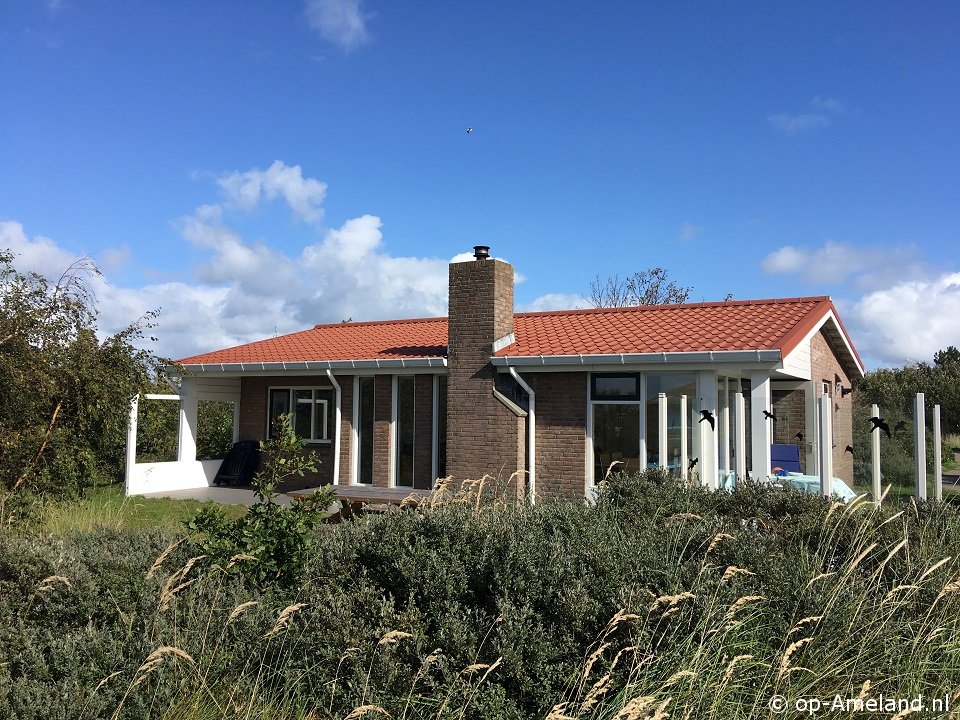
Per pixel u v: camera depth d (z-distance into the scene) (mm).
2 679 4148
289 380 19141
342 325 23156
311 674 4652
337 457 17547
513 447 14992
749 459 17016
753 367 13195
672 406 14086
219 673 4707
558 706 3793
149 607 5051
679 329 15375
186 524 6125
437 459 16625
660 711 3637
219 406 22641
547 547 5379
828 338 18891
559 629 4625
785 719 4285
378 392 17375
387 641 4461
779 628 4965
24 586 5297
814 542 6953
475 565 5172
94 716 4043
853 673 4660
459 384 15602
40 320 10008
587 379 14750
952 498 10883
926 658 4742
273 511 5988
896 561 6316
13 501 8617
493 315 15344
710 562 5508
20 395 9367
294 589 5527
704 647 4441
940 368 32094
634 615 4352
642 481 8602
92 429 11445
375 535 5816
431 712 4199
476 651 4488
